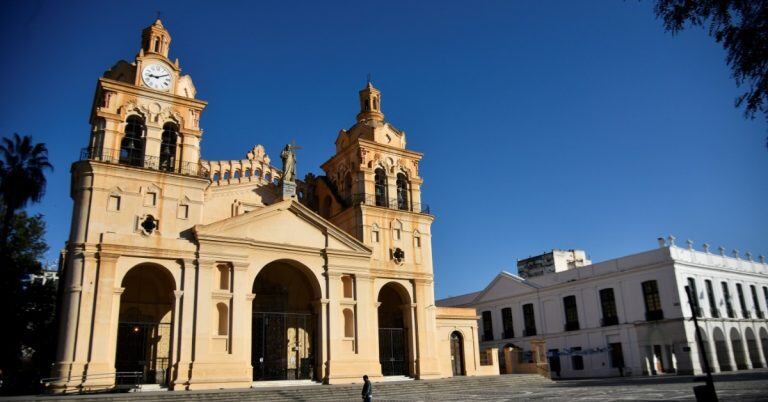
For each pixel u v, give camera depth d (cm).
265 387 3375
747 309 5866
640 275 5394
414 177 4862
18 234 4356
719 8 1069
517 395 3161
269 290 4288
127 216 3331
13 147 4022
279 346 4147
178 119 3766
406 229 4612
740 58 1055
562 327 6022
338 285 4000
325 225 4056
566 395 3033
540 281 6412
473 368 4747
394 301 4706
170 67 3834
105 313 3091
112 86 3550
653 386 3425
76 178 3456
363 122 4862
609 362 5500
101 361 3005
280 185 4272
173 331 3294
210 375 3288
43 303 4153
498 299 6862
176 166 3666
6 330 3819
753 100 1048
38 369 3819
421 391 3703
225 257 3541
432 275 4619
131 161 3559
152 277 3731
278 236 3841
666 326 5106
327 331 3869
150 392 2944
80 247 3145
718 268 5638
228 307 3481
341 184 4806
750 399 2219
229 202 4241
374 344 4059
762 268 6378
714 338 5362
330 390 3238
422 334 4381
